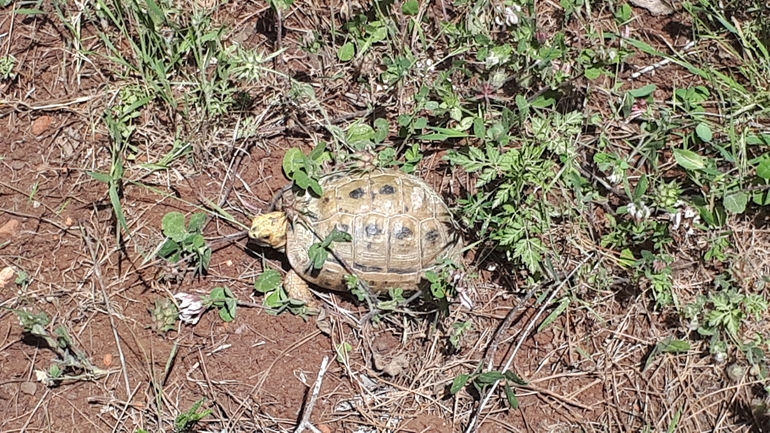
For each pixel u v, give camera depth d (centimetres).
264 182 95
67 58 98
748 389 85
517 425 85
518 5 98
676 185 89
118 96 97
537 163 90
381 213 87
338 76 98
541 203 88
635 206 86
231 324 89
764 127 94
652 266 87
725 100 96
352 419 86
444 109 93
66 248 91
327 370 88
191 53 98
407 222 87
